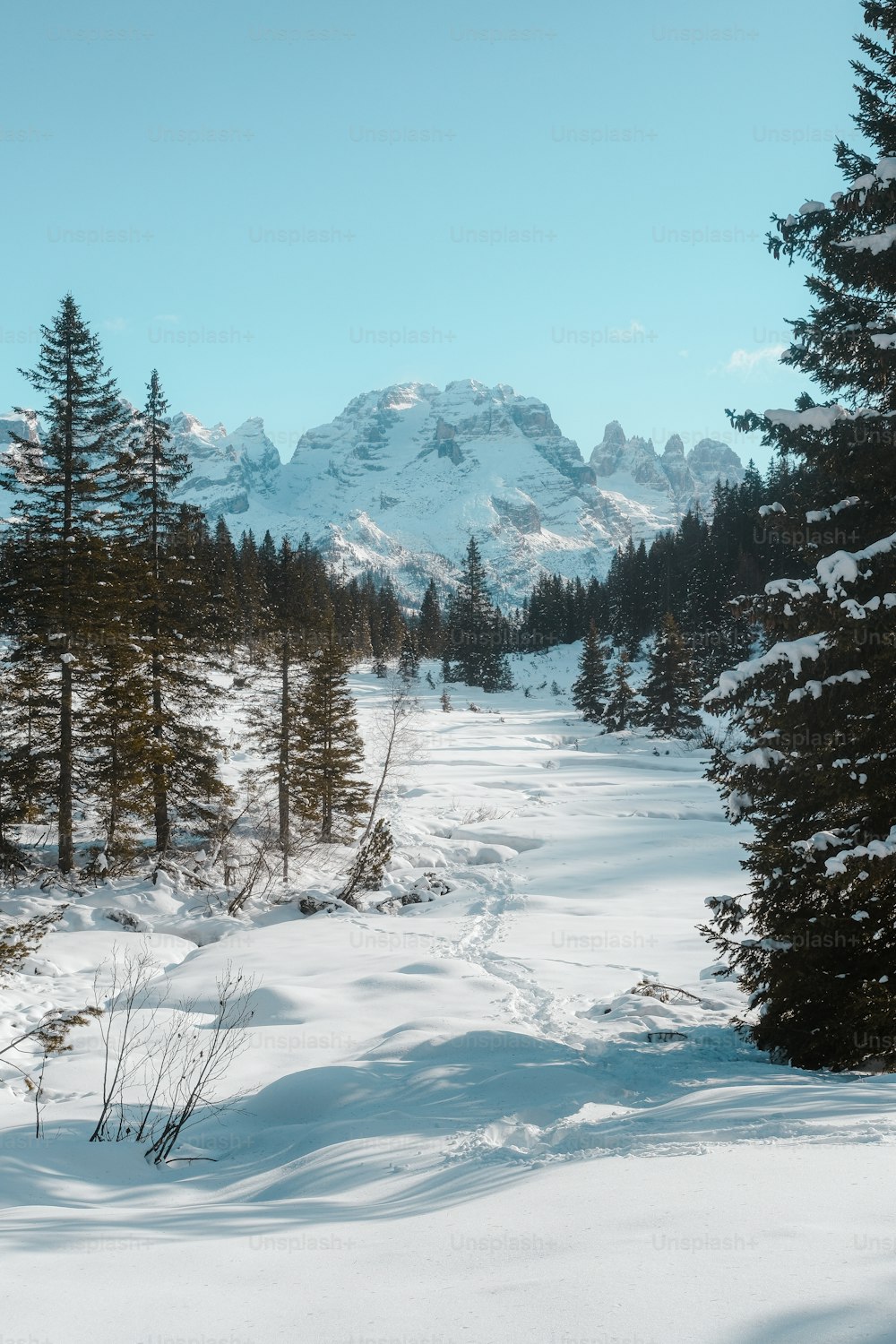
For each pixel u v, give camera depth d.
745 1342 2.51
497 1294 3.21
